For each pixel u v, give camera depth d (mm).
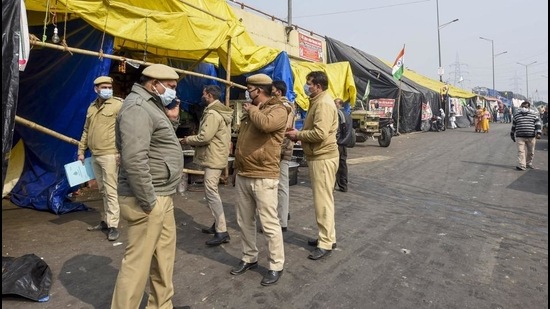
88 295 3312
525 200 6930
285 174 4992
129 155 2422
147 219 2619
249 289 3477
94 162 4703
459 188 7934
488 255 4336
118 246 4426
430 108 25188
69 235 4738
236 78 10195
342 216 5844
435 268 3975
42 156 6281
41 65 6430
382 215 5926
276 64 9562
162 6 7754
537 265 4082
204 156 4492
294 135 4184
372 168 10484
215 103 4527
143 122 2484
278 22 15750
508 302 3309
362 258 4215
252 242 3820
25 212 5629
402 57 18734
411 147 15805
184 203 6383
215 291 3428
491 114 44469
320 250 4203
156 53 8391
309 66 11914
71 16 6016
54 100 6254
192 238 4777
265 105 3582
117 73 8359
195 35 6504
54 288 3406
